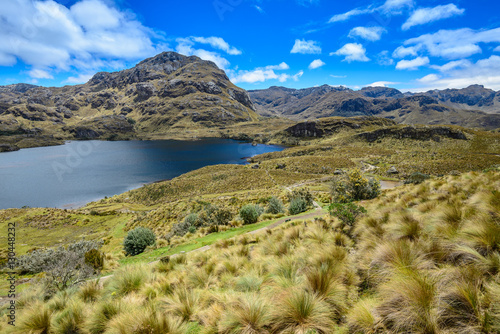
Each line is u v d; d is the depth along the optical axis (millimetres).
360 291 3441
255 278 4828
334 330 2744
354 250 5254
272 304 3246
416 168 94625
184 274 6371
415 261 3174
